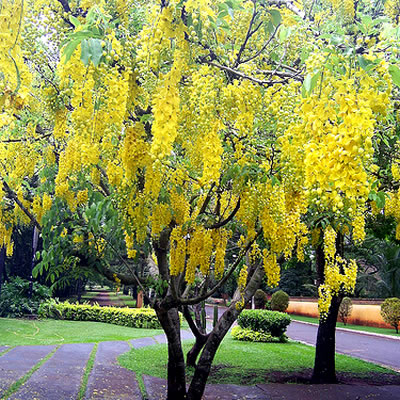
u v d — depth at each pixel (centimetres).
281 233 261
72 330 958
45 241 378
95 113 192
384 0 406
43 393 435
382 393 502
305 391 495
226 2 223
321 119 159
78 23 192
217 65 216
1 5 209
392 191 325
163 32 193
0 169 332
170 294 354
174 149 297
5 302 1095
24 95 245
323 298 427
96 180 299
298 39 270
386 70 167
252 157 233
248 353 761
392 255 1188
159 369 586
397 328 1367
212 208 364
